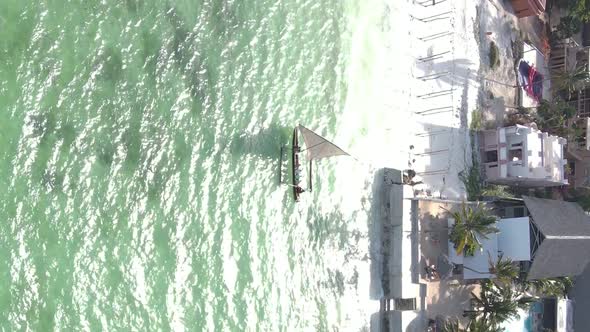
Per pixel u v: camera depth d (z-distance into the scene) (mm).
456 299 37906
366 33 38156
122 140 27281
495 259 36094
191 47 30234
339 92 36156
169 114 28953
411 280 35500
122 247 26344
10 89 24688
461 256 36719
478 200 40969
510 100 47656
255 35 32875
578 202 47406
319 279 32688
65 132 25812
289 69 34031
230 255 29562
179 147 29000
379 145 37469
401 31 40281
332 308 32781
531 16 52156
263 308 30125
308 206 33156
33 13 25641
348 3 37438
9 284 23312
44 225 24594
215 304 28500
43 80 25594
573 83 48688
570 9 51594
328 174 34375
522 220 36375
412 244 35906
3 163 24078
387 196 36844
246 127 31625
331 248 33594
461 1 44344
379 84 38344
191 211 28766
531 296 40000
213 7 31328
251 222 30734
